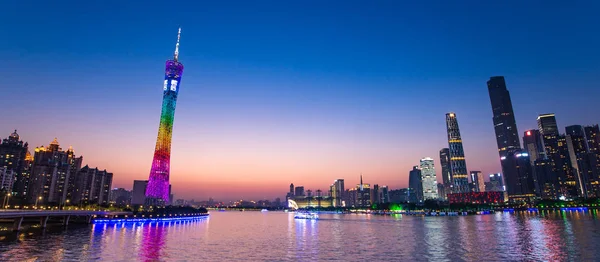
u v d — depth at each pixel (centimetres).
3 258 9012
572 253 9988
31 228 16900
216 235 15825
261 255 10056
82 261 8806
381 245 12106
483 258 9456
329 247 11700
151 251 10538
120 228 18588
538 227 18588
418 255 9981
